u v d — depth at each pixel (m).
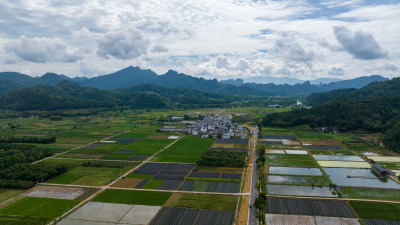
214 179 168.50
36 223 120.06
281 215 123.75
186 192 150.50
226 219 120.81
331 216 122.19
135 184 163.38
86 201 141.62
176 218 122.50
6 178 171.00
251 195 145.00
